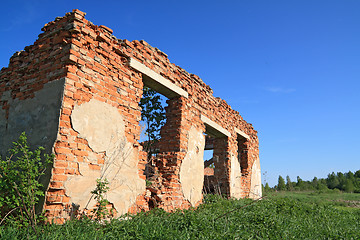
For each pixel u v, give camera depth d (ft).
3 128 16.96
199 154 26.73
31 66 16.69
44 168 13.28
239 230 14.99
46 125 14.33
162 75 22.45
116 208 16.12
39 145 14.20
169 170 22.95
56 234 10.54
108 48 17.43
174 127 24.34
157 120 28.63
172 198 21.97
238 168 37.22
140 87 19.57
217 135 34.19
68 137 14.07
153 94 28.63
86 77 15.55
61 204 13.35
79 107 14.85
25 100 16.26
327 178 177.37
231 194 33.32
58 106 14.15
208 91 30.60
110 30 17.72
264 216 18.28
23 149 12.81
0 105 17.97
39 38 17.13
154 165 23.70
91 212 14.56
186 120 24.97
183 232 13.20
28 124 15.40
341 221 23.09
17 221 11.89
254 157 44.45
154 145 29.14
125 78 18.37
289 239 15.15
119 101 17.53
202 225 14.32
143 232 12.47
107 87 16.84
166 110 25.39
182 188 23.31
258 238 14.55
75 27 15.23
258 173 45.16
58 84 14.66
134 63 19.08
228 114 35.70
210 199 28.94
